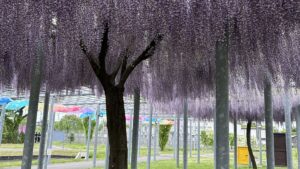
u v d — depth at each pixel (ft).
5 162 46.93
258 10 10.16
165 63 14.93
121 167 13.32
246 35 10.75
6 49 11.50
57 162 49.62
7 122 76.48
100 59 13.44
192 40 11.00
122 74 14.39
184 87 19.85
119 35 11.60
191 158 64.23
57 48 13.10
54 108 35.91
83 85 19.66
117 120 13.70
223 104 11.27
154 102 26.58
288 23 10.69
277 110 32.27
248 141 36.65
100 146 95.45
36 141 67.87
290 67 13.30
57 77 18.34
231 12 10.00
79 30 10.57
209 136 106.01
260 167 47.09
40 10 10.32
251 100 28.76
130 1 10.19
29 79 18.38
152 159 59.31
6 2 10.58
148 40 12.03
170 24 10.14
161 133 91.09
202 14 10.16
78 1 10.40
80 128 116.37
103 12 10.35
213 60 14.29
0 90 22.66
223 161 10.96
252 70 15.33
